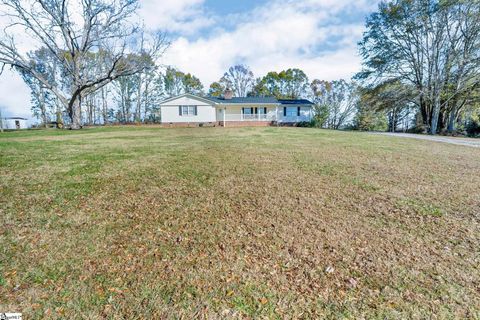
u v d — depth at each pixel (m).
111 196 3.57
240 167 5.34
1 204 3.21
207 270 1.98
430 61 20.14
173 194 3.66
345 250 2.25
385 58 21.19
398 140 11.40
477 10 17.05
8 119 31.56
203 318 1.53
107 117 39.62
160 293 1.73
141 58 20.95
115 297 1.69
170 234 2.53
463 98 19.03
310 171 5.03
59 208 3.13
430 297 1.70
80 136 12.95
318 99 39.12
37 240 2.39
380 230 2.61
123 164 5.61
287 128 20.20
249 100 27.36
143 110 40.50
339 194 3.69
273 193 3.71
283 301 1.67
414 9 19.11
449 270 1.97
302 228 2.66
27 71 19.44
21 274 1.91
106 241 2.39
